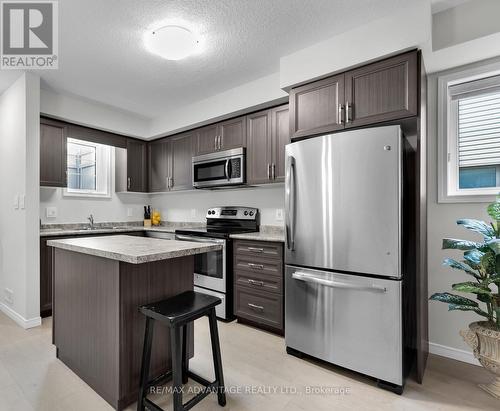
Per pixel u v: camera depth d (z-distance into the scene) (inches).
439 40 77.6
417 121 73.7
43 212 134.8
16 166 111.4
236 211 138.8
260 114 119.1
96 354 68.1
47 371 76.6
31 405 63.4
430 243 90.5
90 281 70.2
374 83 79.1
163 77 112.2
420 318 73.4
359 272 73.8
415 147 77.4
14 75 108.3
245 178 123.4
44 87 119.9
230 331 104.1
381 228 70.9
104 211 159.3
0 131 124.0
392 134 69.7
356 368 74.0
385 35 76.6
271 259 101.0
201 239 122.3
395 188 69.2
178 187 152.6
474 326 70.1
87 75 109.9
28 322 104.0
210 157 133.8
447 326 87.6
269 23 79.9
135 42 88.8
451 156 89.8
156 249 64.3
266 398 67.1
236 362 83.0
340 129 84.1
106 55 96.0
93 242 77.7
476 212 84.1
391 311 69.3
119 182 161.9
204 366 80.8
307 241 82.7
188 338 74.7
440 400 66.6
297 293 84.9
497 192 82.9
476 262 64.9
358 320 73.7
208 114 132.0
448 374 77.4
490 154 85.9
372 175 72.1
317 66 88.3
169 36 81.4
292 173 85.8
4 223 120.0
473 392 69.6
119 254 58.1
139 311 65.3
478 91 85.0
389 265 69.7
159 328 70.7
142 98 132.6
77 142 150.9
